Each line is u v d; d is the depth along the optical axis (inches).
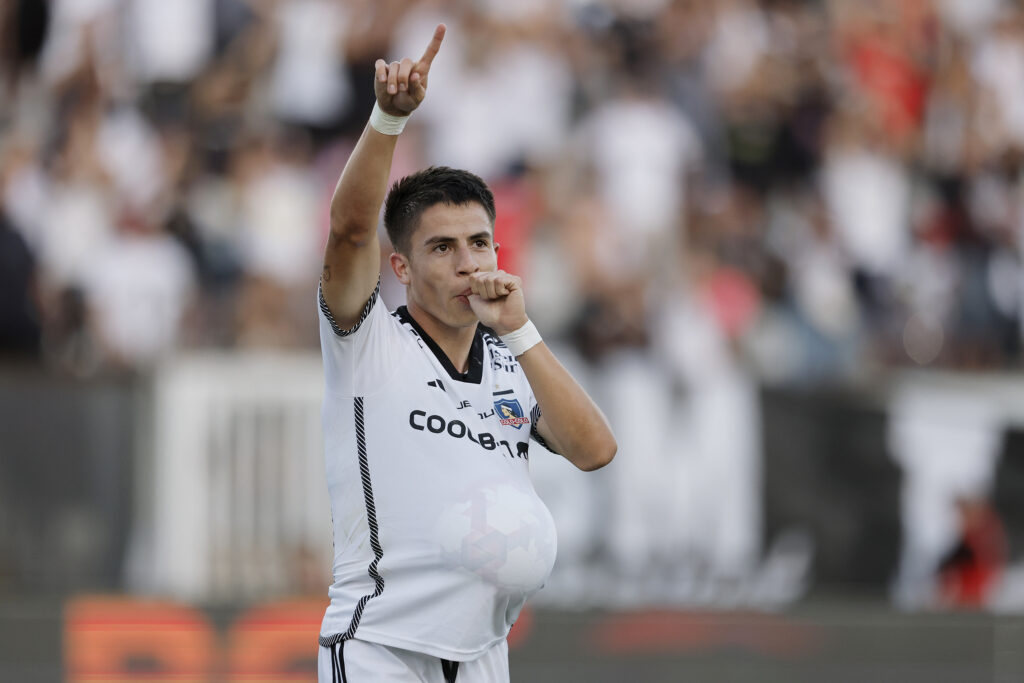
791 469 960.3
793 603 951.6
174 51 1172.5
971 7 1389.0
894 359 1170.0
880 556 965.2
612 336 1088.8
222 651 889.5
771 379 964.6
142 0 1170.6
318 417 932.6
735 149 1245.1
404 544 413.4
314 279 1102.4
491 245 430.0
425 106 1190.3
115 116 1151.6
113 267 1068.5
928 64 1354.6
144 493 907.4
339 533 426.9
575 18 1247.5
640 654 927.0
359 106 1191.6
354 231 395.2
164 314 1060.5
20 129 1133.1
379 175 390.3
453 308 420.2
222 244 1099.3
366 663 415.8
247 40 1182.9
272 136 1168.8
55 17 1163.9
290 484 923.4
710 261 1163.3
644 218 1175.6
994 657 957.2
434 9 1213.7
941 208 1299.2
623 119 1208.2
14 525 890.7
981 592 971.9
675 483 944.3
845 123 1294.3
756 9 1300.4
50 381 903.7
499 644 440.8
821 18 1323.8
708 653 933.8
